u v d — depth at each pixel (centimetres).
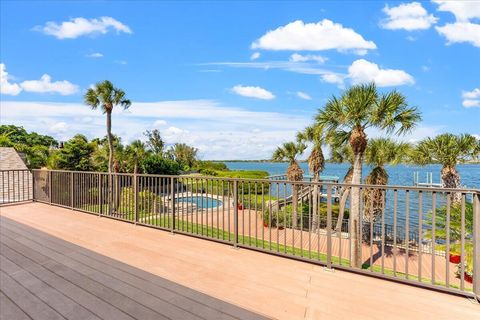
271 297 254
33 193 802
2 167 1539
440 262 876
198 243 421
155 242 425
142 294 257
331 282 287
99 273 305
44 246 401
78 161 2091
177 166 3195
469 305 242
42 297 252
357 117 910
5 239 435
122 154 2278
